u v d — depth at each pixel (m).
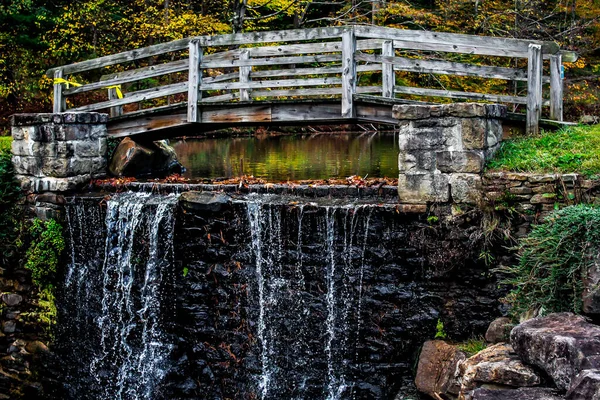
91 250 8.20
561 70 7.59
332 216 6.81
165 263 7.60
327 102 8.28
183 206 7.41
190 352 7.48
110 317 8.01
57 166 8.30
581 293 4.71
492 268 6.27
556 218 5.10
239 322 7.31
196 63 8.92
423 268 6.56
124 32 17.81
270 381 7.10
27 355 8.45
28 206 8.52
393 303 6.66
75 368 8.22
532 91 7.47
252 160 11.84
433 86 15.97
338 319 6.88
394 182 7.38
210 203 7.23
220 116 8.84
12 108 16.38
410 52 14.73
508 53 7.61
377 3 16.17
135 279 7.80
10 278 8.59
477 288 6.37
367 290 6.78
